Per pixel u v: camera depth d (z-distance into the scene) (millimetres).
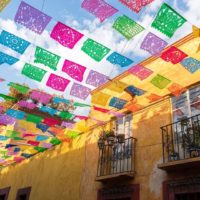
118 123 9844
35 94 6949
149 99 8617
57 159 12438
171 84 7281
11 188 15633
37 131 11555
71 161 11375
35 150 14195
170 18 4539
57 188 11500
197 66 6031
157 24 4590
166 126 7676
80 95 6484
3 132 11727
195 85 7754
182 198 6762
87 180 9977
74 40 4852
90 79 5910
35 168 14023
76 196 10172
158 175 7438
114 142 9180
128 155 8594
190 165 6551
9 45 5012
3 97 7477
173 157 7074
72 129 11000
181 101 7949
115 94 10180
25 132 10766
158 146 7844
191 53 8055
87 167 10289
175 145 7496
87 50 5059
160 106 8406
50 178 12328
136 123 8945
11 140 11938
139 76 6215
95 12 4293
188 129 7051
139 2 4211
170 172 7145
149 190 7500
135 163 8289
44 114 10711
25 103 7734
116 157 9031
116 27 4609
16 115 8578
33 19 4480
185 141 7039
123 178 8242
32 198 13016
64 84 6164
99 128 10555
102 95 7332
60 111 8352
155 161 7715
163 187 7129
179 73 8281
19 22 4492
